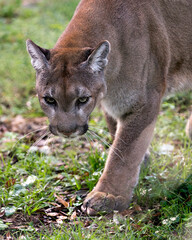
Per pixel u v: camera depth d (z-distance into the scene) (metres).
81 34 6.96
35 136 10.20
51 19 15.50
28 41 6.69
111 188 7.13
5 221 6.93
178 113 10.28
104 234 6.35
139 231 6.51
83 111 6.60
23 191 7.54
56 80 6.42
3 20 17.45
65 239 6.30
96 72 6.61
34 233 6.66
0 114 11.66
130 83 7.23
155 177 7.66
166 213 6.82
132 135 7.29
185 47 8.17
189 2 8.05
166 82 7.80
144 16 7.34
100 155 8.50
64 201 7.31
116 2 7.27
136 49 7.17
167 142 9.41
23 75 12.83
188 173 7.84
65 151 9.30
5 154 9.45
